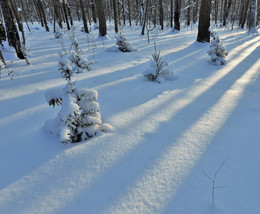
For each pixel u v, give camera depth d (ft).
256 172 5.67
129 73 16.39
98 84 13.75
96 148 6.95
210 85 13.17
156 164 6.07
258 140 7.14
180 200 4.79
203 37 27.45
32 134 7.94
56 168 6.06
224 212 4.45
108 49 26.32
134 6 98.37
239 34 44.04
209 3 25.84
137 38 40.52
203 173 5.65
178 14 50.42
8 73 16.31
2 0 20.38
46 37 50.60
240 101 10.46
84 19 49.47
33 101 11.09
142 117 9.05
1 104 10.72
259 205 4.61
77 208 4.70
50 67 19.11
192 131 7.82
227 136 7.45
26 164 6.28
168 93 11.93
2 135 7.97
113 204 4.75
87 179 5.58
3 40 22.89
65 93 6.82
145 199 4.85
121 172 5.80
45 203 4.87
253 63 18.25
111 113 9.50
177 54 23.48
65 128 6.54
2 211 4.70
